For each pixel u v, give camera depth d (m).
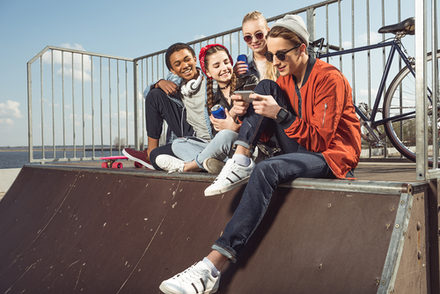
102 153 4.79
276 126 1.70
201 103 2.35
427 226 1.35
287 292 1.29
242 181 1.59
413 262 1.24
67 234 2.41
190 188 1.94
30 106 4.18
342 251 1.25
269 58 1.69
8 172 4.62
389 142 2.95
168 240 1.81
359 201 1.30
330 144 1.56
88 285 1.92
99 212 2.36
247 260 1.47
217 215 1.69
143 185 2.23
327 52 3.21
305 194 1.45
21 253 2.55
